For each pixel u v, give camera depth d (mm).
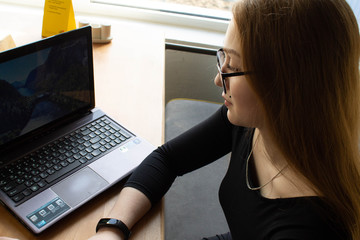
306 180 586
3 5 1603
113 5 1741
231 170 805
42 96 778
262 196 667
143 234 687
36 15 1433
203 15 1820
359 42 540
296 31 506
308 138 547
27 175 711
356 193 578
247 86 578
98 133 854
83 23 1267
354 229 569
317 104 528
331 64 514
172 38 1682
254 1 544
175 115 1416
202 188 1148
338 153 552
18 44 1183
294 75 519
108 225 660
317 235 556
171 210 1065
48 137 805
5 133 733
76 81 843
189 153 854
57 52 770
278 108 550
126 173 778
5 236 627
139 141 868
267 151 678
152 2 1803
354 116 562
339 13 513
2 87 694
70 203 683
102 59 1200
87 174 750
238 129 824
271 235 612
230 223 786
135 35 1405
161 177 789
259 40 526
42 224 637
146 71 1180
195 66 1823
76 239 644
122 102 1009
